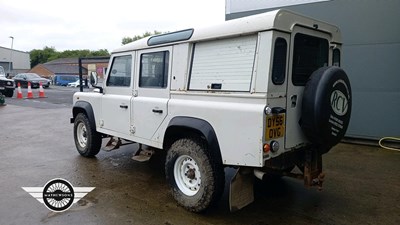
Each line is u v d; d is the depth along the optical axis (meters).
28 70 61.72
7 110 12.96
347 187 4.36
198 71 3.53
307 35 3.35
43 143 7.12
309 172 3.44
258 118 2.88
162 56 3.98
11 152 6.29
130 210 3.62
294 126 3.24
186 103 3.59
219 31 3.25
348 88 3.36
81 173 4.93
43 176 4.77
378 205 3.77
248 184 3.30
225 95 3.20
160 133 3.99
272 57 2.89
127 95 4.62
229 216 3.47
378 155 6.05
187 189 3.65
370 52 6.95
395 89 6.76
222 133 3.19
